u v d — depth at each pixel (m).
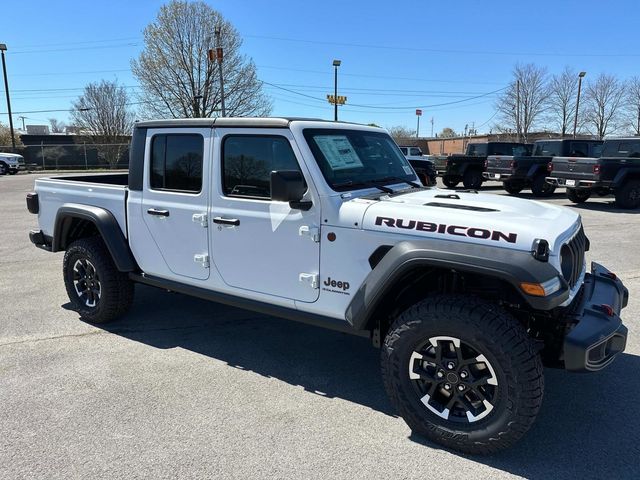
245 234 3.66
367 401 3.45
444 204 3.26
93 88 49.69
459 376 2.78
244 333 4.67
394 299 3.19
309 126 3.48
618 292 3.39
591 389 3.61
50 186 5.14
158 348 4.31
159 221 4.17
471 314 2.67
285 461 2.77
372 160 3.92
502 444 2.71
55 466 2.72
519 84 46.31
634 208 13.19
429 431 2.90
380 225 3.07
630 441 2.98
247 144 3.62
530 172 16.34
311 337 4.59
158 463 2.75
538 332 3.02
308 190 3.34
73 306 5.25
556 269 2.69
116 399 3.43
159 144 4.12
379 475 2.66
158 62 38.69
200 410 3.30
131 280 4.75
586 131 47.09
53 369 3.88
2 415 3.22
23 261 7.57
